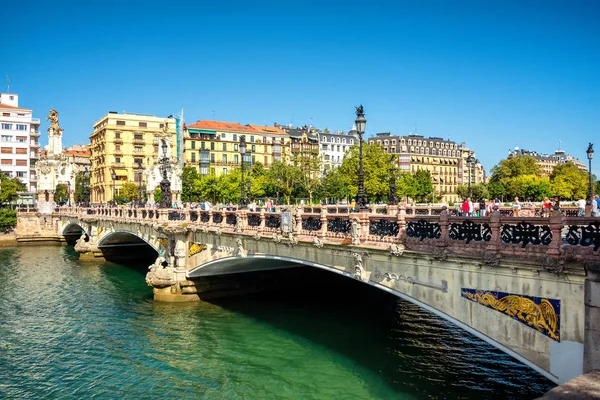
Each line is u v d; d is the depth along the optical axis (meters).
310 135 154.75
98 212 58.00
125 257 59.75
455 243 14.85
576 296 12.04
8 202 94.88
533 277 12.95
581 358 11.96
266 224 25.08
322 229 20.78
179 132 125.62
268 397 19.67
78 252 64.94
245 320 30.03
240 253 27.33
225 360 23.64
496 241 13.55
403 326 28.48
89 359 24.42
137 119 127.62
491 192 108.44
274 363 23.09
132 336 27.69
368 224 18.58
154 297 35.38
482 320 14.33
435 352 24.02
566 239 12.16
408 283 16.86
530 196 104.19
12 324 30.67
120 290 40.38
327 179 95.00
